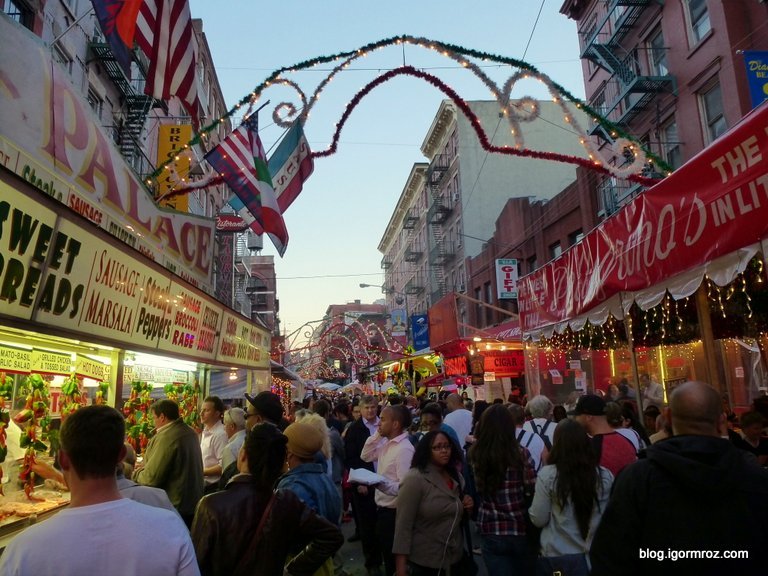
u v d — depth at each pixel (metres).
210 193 26.00
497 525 4.19
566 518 3.67
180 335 6.71
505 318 28.42
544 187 37.31
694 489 2.06
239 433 5.93
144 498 3.09
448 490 4.07
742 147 4.75
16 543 1.84
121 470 3.23
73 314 4.08
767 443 5.62
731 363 10.83
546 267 10.22
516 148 7.93
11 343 4.25
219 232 23.89
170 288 6.17
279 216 8.11
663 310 8.64
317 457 5.12
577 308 8.63
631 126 19.47
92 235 4.22
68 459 1.96
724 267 5.06
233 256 24.11
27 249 3.43
